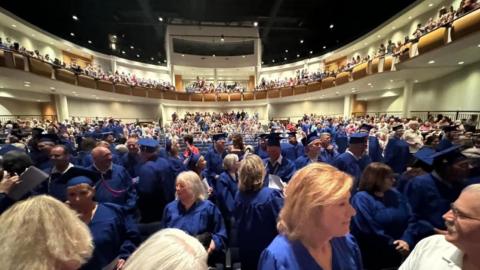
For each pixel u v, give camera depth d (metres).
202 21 24.22
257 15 22.12
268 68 27.44
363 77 14.19
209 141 11.30
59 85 14.55
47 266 0.68
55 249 0.71
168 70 26.33
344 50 21.08
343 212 0.89
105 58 22.03
